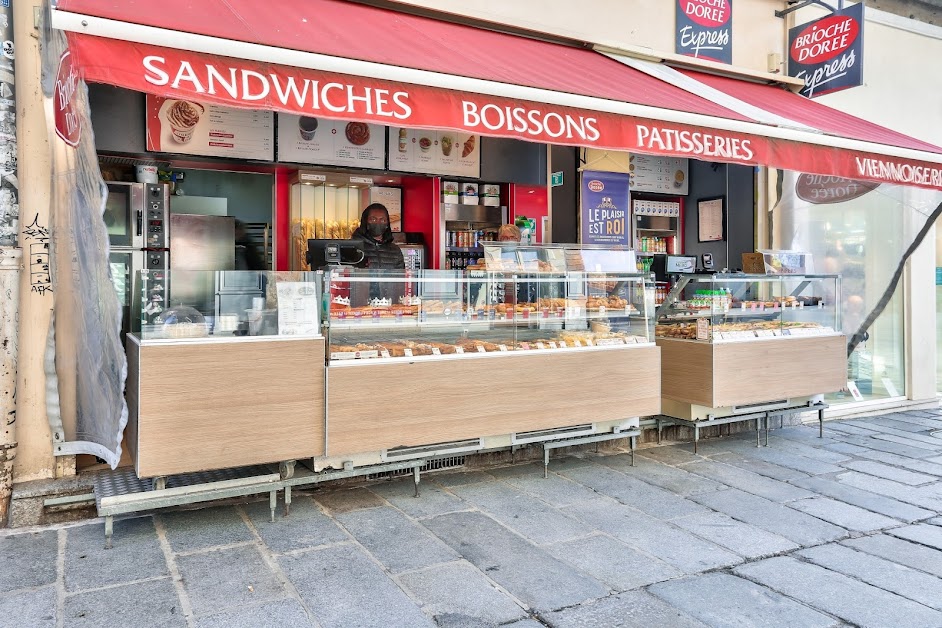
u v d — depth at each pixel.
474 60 4.27
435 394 4.25
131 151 5.82
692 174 8.70
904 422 6.98
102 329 3.63
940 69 8.15
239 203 6.89
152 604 2.87
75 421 4.07
